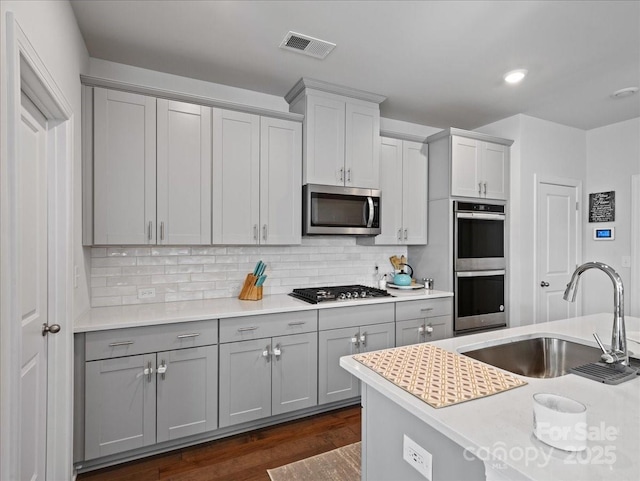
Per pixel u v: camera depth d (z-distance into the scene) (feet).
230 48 7.91
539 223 12.29
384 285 11.35
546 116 12.16
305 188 9.55
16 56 3.53
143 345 6.97
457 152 11.12
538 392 3.62
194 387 7.41
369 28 7.18
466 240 11.28
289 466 6.86
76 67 6.76
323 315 8.84
